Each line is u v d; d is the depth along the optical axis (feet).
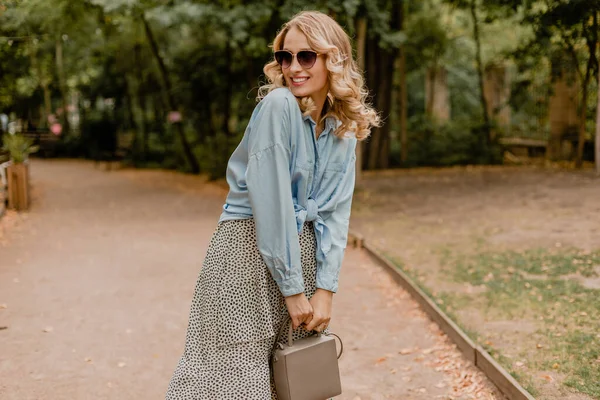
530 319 15.96
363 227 32.53
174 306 19.35
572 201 35.17
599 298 16.97
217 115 74.90
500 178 50.14
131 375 13.75
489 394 12.14
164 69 69.72
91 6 49.08
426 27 67.72
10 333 16.58
